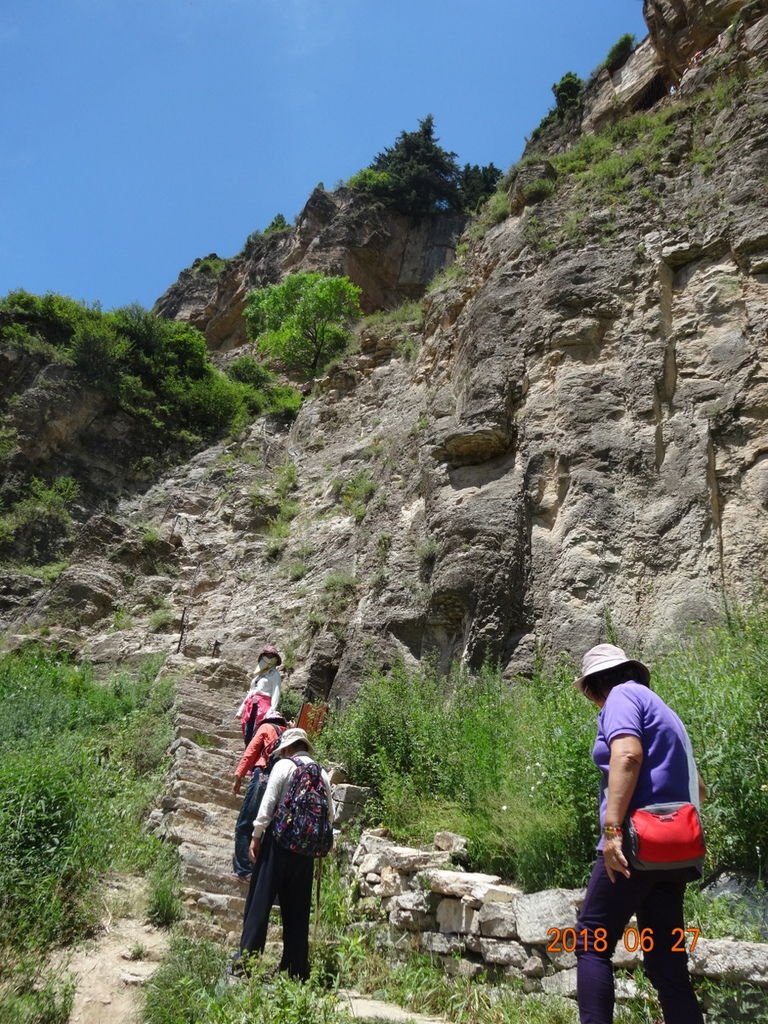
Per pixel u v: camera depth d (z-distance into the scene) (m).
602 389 12.32
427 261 42.28
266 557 18.27
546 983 4.95
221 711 11.47
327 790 5.52
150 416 27.98
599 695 4.19
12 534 23.19
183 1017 4.91
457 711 9.21
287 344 32.44
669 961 3.56
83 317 30.16
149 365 29.59
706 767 5.42
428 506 13.66
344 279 32.66
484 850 6.39
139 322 30.70
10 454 25.17
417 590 13.05
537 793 6.19
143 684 13.23
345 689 12.64
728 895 4.95
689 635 9.84
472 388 13.67
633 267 13.20
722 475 11.08
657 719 3.79
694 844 3.53
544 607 11.12
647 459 11.52
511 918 5.32
